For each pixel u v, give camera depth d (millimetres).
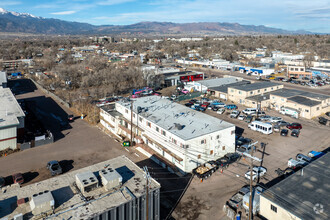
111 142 46812
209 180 34062
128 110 48469
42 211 21000
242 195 29578
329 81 100938
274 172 35812
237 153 40219
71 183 25688
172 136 36719
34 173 36250
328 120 57656
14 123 42844
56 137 49094
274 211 25031
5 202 22688
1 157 40938
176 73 103938
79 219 20297
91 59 134250
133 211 23250
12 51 183375
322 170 30281
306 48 195500
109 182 24156
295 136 48406
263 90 74250
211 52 199625
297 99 63719
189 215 27359
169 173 36031
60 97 78250
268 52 183500
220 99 77312
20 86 97938
